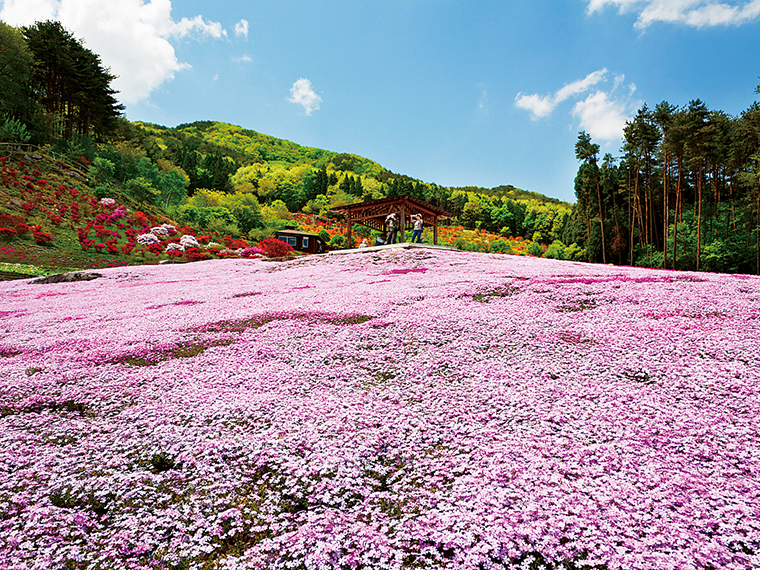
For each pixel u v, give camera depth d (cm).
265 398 700
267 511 446
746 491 420
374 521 418
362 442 555
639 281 1477
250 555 381
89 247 4000
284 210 12075
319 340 1007
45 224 4212
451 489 461
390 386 748
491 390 693
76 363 896
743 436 517
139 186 6906
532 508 406
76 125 8031
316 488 465
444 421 607
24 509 443
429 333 1013
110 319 1352
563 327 998
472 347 909
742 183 5125
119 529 423
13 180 4778
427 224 4216
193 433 595
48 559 379
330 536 391
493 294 1428
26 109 6381
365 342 984
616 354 809
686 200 6919
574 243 7888
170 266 3019
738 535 363
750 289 1259
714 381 662
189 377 805
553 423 579
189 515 443
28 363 906
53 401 708
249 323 1209
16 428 621
